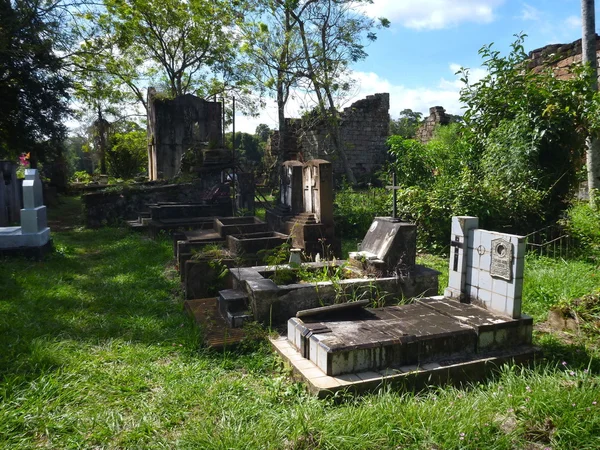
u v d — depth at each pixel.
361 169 25.06
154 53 25.12
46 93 16.53
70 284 7.03
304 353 4.05
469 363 3.90
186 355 4.36
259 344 4.60
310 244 8.18
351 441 2.82
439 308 4.65
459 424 2.93
